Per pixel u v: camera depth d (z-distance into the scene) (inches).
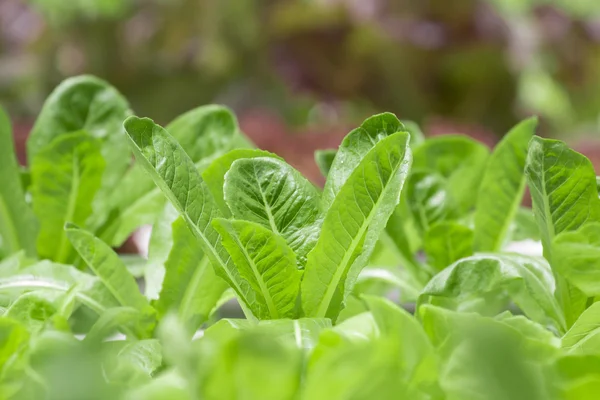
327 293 29.4
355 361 23.6
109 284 31.6
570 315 31.4
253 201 30.2
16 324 26.3
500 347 24.5
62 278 32.3
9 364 25.7
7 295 31.4
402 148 28.4
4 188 36.7
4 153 36.6
